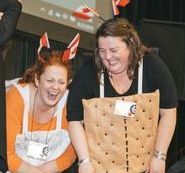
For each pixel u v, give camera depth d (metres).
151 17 4.16
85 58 2.45
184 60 3.28
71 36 3.47
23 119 2.47
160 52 3.28
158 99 2.29
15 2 2.40
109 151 2.32
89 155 2.33
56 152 2.54
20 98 2.46
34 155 2.49
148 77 2.28
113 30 2.17
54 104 2.45
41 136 2.51
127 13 4.12
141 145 2.31
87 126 2.32
